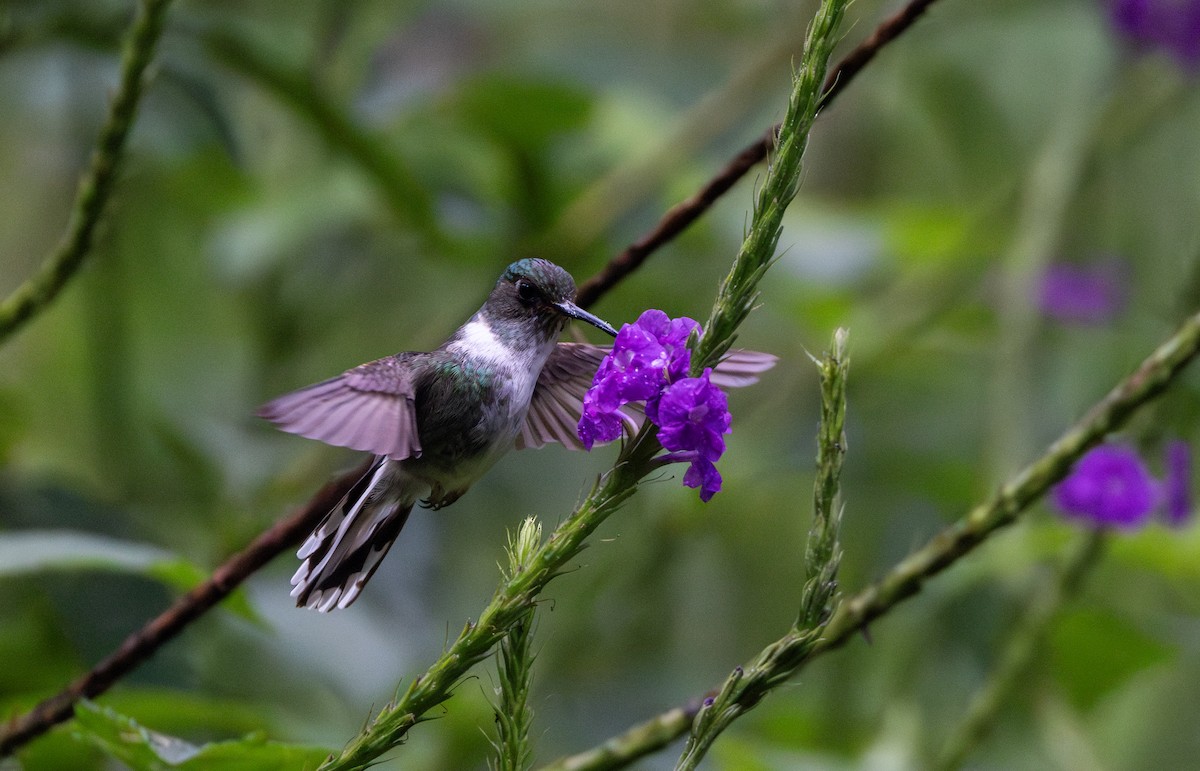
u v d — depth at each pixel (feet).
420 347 35.76
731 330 14.99
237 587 19.21
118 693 24.12
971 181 45.16
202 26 28.32
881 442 41.32
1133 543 32.19
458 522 37.70
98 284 34.01
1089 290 39.58
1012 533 31.99
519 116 33.45
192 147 31.09
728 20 40.45
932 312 39.19
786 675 15.01
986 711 26.71
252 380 35.73
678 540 37.14
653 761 28.60
